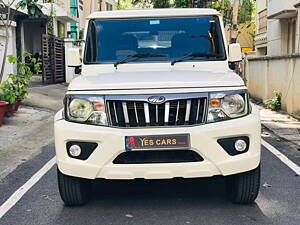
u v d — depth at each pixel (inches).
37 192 230.8
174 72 208.5
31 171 274.1
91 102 183.0
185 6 1064.8
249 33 1323.8
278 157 299.1
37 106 544.1
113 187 233.8
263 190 226.5
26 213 201.0
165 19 241.1
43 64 754.2
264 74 635.5
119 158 180.4
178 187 231.6
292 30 822.5
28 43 959.0
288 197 215.8
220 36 237.3
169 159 180.4
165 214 195.0
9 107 458.0
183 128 178.1
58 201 215.9
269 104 561.3
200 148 177.6
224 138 180.2
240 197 199.9
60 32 1040.8
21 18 866.1
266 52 1004.6
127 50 235.3
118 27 240.8
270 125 434.0
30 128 417.7
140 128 178.9
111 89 182.9
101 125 181.5
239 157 181.2
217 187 230.5
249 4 1334.9
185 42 236.2
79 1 1288.1
